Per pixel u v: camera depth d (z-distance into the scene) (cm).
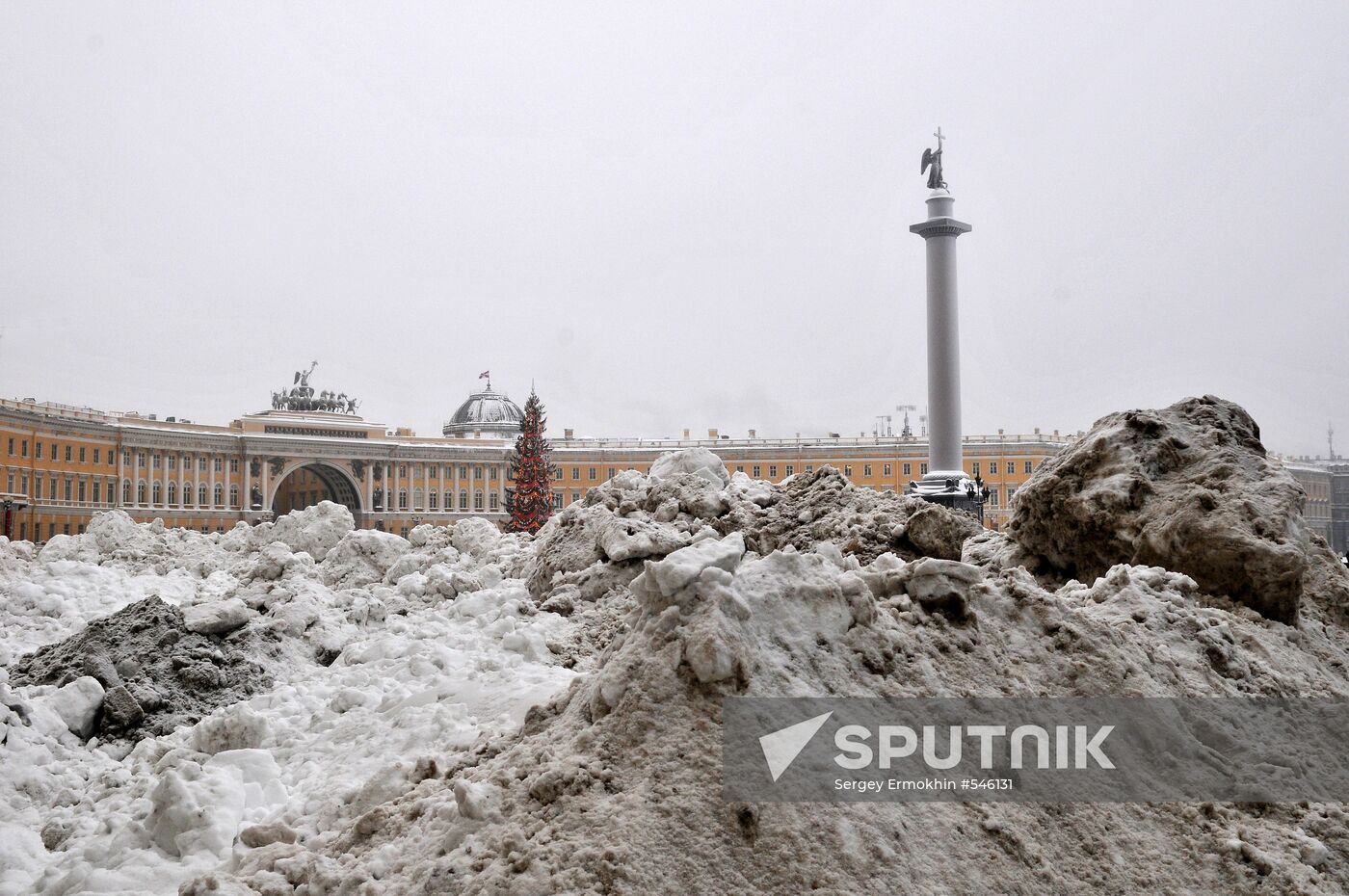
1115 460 1083
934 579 675
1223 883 548
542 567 1319
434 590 1312
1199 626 817
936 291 4541
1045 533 1133
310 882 494
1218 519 967
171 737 829
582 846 473
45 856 619
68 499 8312
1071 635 684
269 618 1184
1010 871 511
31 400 8256
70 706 868
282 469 9838
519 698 795
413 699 828
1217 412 1126
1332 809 627
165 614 1084
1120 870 537
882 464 10069
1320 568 1056
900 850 495
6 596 1405
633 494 1537
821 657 586
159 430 9056
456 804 520
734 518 1438
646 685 552
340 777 674
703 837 481
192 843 586
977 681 621
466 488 10512
